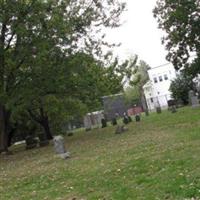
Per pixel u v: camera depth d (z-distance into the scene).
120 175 12.98
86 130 49.38
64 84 33.47
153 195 9.66
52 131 55.12
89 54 35.62
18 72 31.38
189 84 54.28
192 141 16.77
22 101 32.34
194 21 41.31
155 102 91.12
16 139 56.50
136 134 26.36
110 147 21.72
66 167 17.36
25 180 16.14
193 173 10.85
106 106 62.00
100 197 10.70
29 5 30.23
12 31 30.00
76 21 34.44
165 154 14.89
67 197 11.63
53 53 32.16
